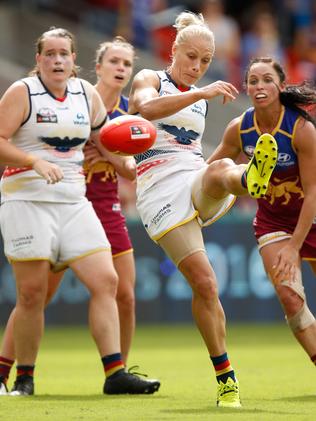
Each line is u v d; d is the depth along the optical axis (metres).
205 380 29.16
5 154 23.98
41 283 24.69
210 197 22.88
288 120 24.02
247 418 20.05
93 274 24.67
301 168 24.06
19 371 25.23
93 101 25.88
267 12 68.31
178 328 51.53
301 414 20.83
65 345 43.19
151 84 24.02
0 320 51.41
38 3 63.28
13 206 24.69
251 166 21.19
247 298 52.66
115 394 24.94
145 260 52.16
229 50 63.53
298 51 67.31
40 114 24.62
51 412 21.31
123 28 63.12
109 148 22.86
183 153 24.16
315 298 52.03
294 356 37.31
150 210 23.75
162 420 19.80
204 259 22.88
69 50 24.88
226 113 59.53
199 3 66.25
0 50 61.34
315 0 69.88
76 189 24.95
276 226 25.06
